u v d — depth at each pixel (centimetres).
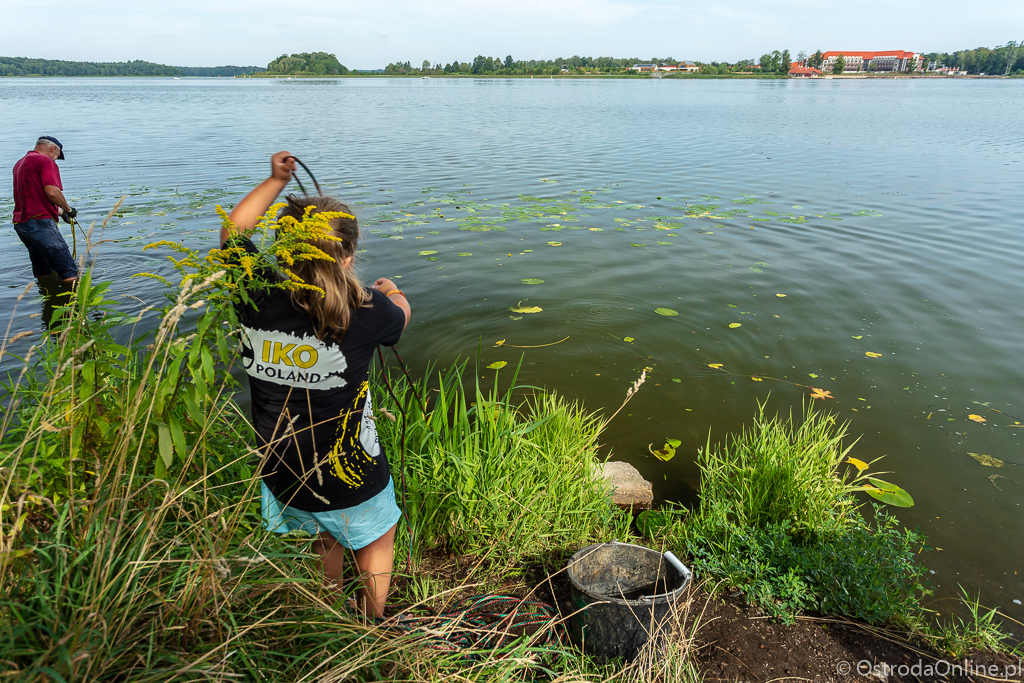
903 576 273
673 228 926
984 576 302
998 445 407
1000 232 891
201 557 166
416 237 870
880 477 376
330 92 7412
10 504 162
